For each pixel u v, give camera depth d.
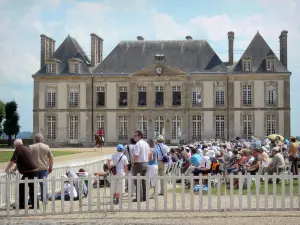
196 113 75.19
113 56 78.25
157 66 75.44
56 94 77.06
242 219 18.53
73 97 76.94
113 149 65.88
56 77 76.69
